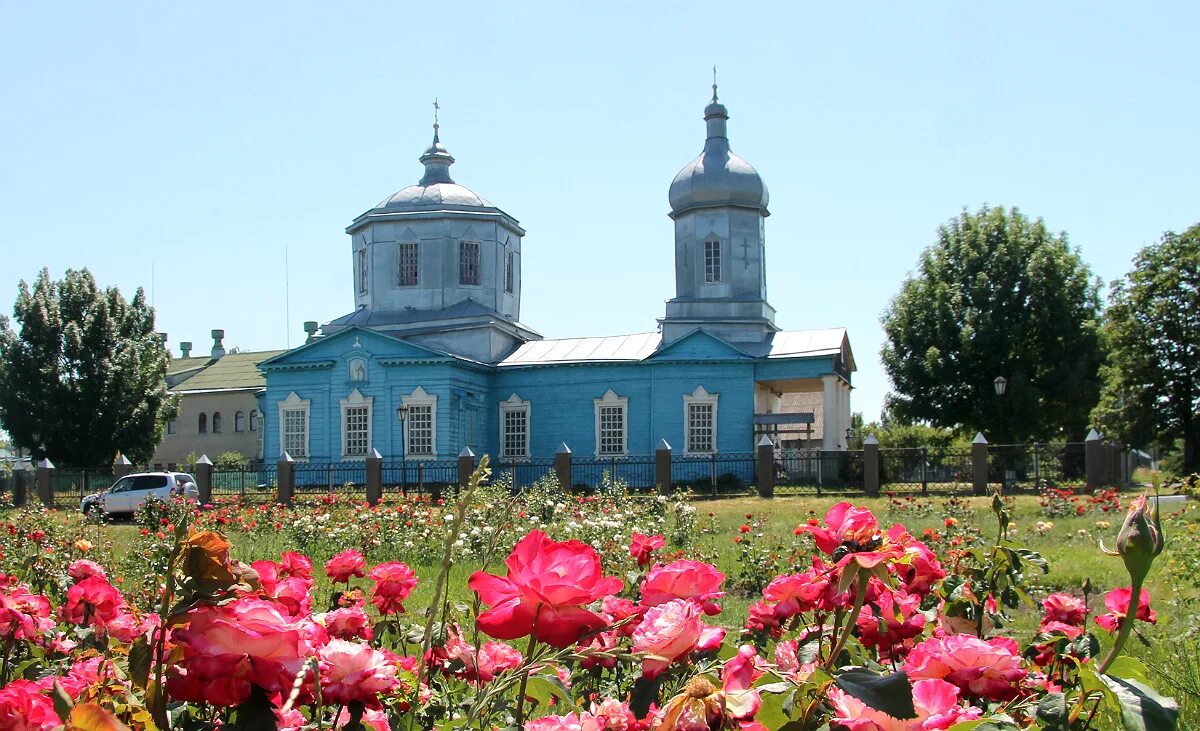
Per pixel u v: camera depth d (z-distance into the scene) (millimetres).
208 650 2051
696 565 2908
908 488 34500
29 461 54844
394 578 4188
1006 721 2479
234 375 68000
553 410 42812
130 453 49531
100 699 2621
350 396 42250
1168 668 7258
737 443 40062
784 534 18703
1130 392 47188
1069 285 44719
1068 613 4105
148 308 52188
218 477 40875
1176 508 19484
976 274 45375
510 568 2395
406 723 2961
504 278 47594
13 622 3809
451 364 41031
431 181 48531
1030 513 22828
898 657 3615
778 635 3494
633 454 41125
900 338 46750
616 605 3371
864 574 2578
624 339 44469
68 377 47781
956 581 4215
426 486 39281
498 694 2760
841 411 43188
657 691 2652
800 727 2385
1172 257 46344
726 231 43031
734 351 40156
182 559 2205
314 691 2299
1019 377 43125
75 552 12477
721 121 44000
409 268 46188
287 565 4773
